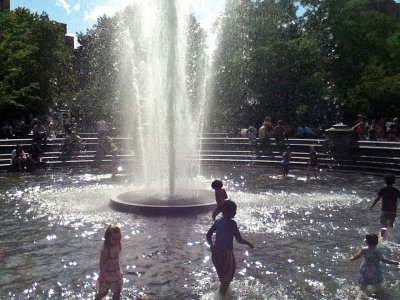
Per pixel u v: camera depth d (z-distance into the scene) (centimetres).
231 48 4722
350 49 5184
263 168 2927
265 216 1451
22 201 1716
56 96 4878
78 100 4819
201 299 805
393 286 867
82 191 1947
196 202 1516
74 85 5525
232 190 1973
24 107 4106
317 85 4238
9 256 1058
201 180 2314
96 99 4788
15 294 834
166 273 935
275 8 5025
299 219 1416
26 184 2186
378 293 833
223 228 821
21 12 4697
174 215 1434
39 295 829
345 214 1491
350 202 1691
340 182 2253
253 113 4275
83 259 1034
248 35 4753
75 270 961
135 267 971
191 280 896
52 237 1214
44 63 4691
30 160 2811
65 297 820
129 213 1466
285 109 4222
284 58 4228
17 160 2736
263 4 4884
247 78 4303
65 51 5219
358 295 824
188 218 1398
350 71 5200
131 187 2062
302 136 3462
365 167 2634
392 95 4353
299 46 4359
